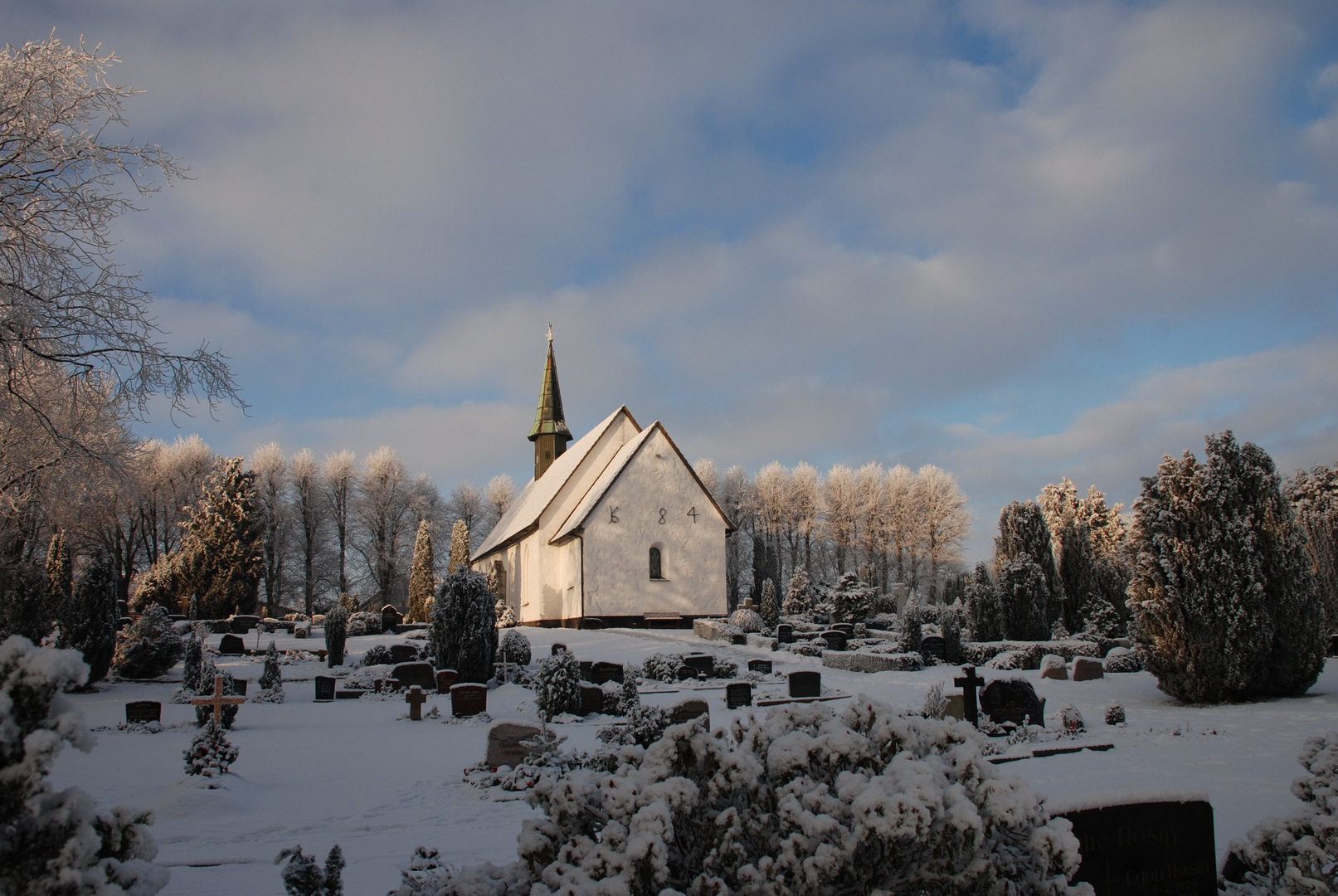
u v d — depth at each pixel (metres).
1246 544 17.38
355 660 29.91
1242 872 5.59
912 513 76.62
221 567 49.19
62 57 12.27
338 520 70.25
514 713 18.22
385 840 8.38
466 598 22.75
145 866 3.40
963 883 3.79
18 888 2.81
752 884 3.63
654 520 38.34
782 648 31.05
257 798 10.21
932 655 27.84
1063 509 64.12
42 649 2.98
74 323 11.86
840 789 3.81
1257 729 14.29
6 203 11.45
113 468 15.74
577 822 4.09
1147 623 18.09
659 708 13.47
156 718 16.39
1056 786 10.32
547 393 55.50
